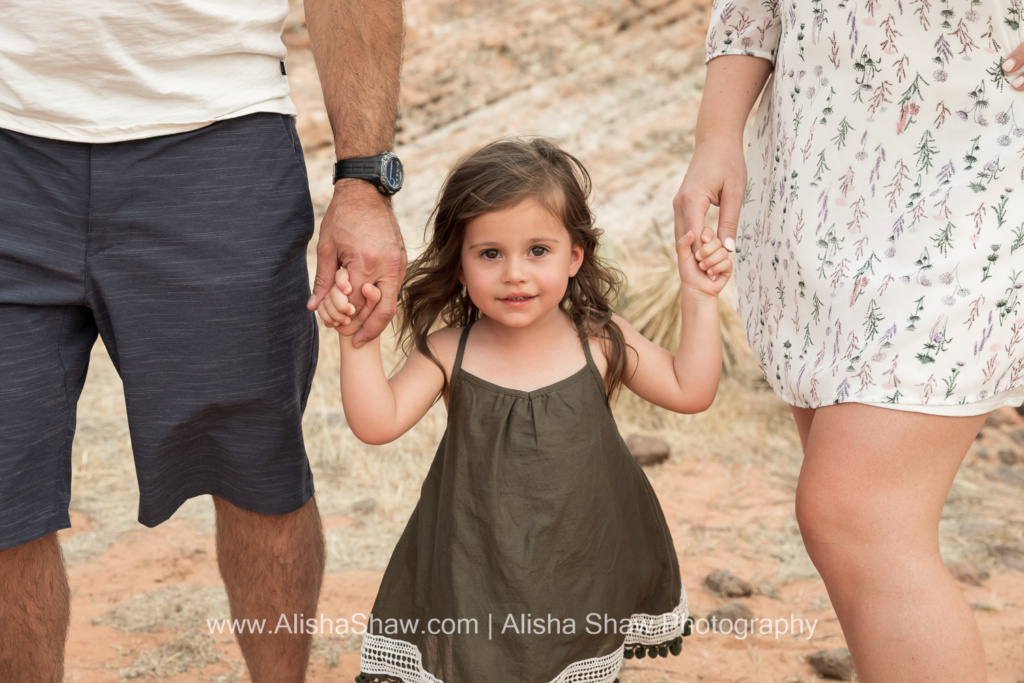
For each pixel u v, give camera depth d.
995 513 4.19
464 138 8.22
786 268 2.20
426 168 7.90
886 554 1.87
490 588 2.08
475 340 2.19
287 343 2.26
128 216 2.10
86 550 3.73
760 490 4.43
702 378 2.23
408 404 2.14
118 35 1.99
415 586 2.21
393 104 2.21
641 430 5.05
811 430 2.06
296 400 2.32
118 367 2.22
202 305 2.16
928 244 1.93
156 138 2.07
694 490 4.42
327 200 7.65
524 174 2.03
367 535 3.89
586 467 2.10
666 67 8.88
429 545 2.18
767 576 3.63
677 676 2.92
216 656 3.01
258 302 2.19
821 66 2.13
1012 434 5.14
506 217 2.04
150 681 2.87
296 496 2.33
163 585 3.48
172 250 2.13
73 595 3.39
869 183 2.04
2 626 2.15
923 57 1.98
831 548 1.93
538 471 2.07
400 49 2.24
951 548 3.83
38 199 2.05
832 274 2.06
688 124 8.32
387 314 2.04
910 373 1.89
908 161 2.00
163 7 2.00
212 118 2.10
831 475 1.93
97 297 2.14
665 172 7.89
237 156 2.15
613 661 2.19
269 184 2.20
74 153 2.04
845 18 2.07
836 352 2.03
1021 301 1.90
